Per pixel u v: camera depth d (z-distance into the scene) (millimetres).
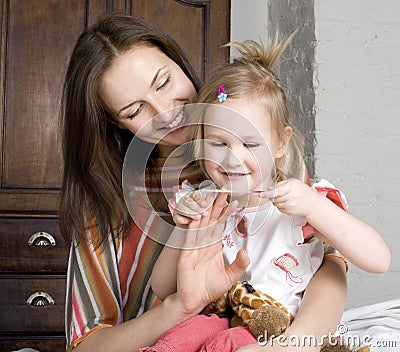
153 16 3268
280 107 1482
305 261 1452
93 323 1532
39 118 3230
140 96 1467
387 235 2955
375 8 2977
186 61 1647
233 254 1483
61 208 1607
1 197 3176
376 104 2963
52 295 3098
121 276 1603
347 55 2938
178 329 1311
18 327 3074
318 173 2891
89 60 1508
